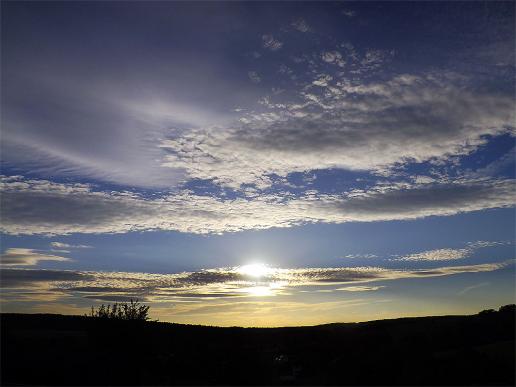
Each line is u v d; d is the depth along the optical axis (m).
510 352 29.58
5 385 24.78
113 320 36.16
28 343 37.72
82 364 30.23
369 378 26.00
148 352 36.00
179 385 26.73
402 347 32.22
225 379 29.88
